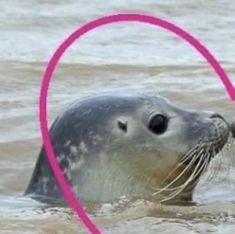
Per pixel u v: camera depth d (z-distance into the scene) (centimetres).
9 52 3005
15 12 3547
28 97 2500
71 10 3622
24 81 2647
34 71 2739
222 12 3684
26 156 2131
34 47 3103
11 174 2038
